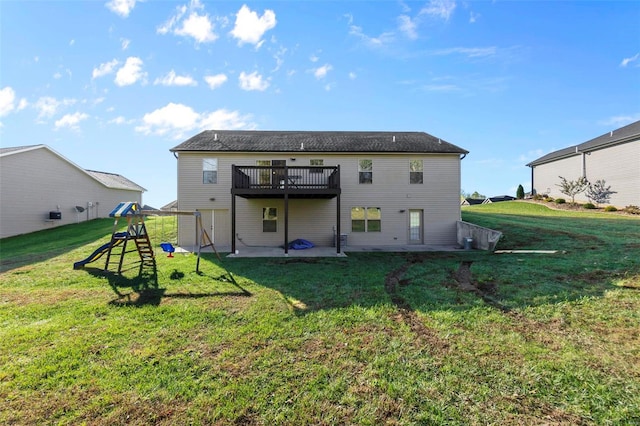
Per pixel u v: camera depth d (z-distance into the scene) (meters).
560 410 2.63
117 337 4.06
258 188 11.58
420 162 14.42
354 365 3.37
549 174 25.52
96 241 13.51
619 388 2.91
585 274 6.64
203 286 6.63
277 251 11.96
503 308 5.12
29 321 4.63
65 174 19.23
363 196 14.21
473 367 3.30
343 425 2.47
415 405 2.71
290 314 4.92
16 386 2.97
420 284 6.72
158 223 17.89
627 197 18.55
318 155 14.09
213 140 14.64
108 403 2.73
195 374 3.20
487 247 11.91
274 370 3.27
